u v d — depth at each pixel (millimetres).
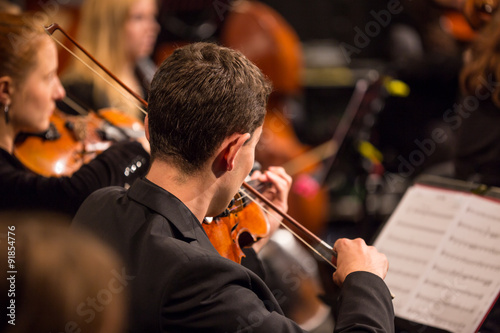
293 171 7348
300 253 5934
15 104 3604
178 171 2529
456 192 3729
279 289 5516
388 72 6930
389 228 3795
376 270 2725
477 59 4883
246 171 2658
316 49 9805
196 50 2590
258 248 3646
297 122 8156
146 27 6090
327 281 5281
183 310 2225
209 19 8320
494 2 4949
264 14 7832
